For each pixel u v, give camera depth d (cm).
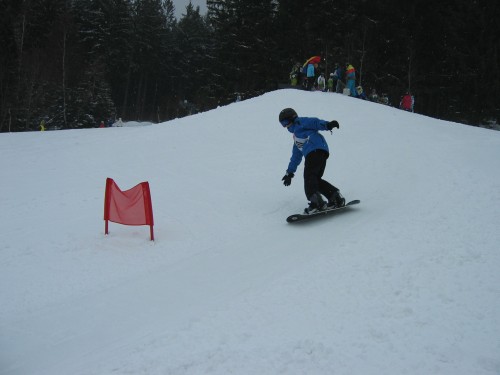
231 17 4028
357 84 3462
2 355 339
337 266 429
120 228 625
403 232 493
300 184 816
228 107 1545
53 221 653
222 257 515
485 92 3136
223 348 309
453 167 766
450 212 538
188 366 291
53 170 952
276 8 3900
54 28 4462
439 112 3569
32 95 3756
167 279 462
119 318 385
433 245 445
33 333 371
